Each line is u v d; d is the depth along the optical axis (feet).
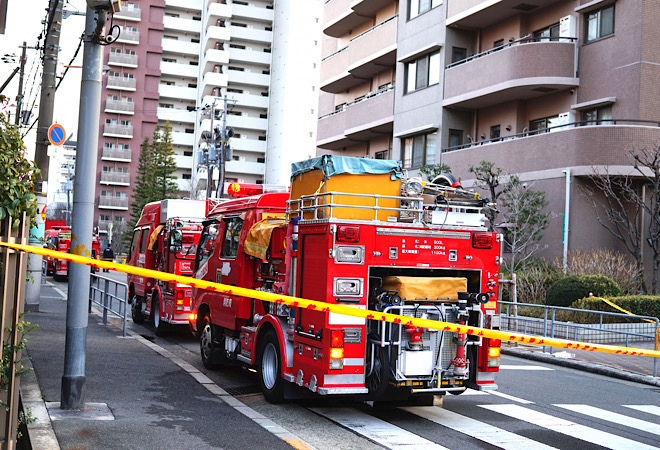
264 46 280.31
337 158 25.41
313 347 24.67
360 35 110.11
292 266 26.68
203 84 269.03
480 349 26.22
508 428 25.34
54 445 19.35
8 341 16.02
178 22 277.85
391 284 24.97
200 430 22.50
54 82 56.85
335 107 129.18
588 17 73.51
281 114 261.85
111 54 266.98
